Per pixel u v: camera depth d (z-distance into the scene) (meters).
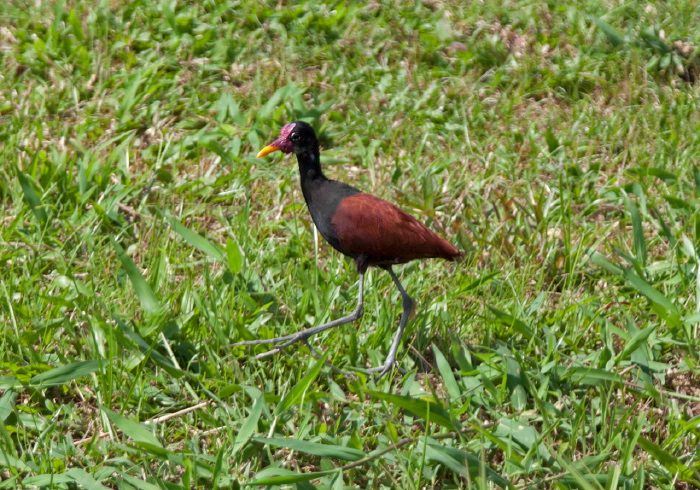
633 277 9.42
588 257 11.15
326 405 8.57
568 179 12.04
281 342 8.98
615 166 13.32
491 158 13.12
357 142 13.19
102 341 8.69
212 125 13.45
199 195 11.97
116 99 13.66
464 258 10.98
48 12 15.65
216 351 8.98
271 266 10.52
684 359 9.22
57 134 12.92
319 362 7.63
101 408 7.37
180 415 8.20
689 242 10.59
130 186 11.62
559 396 8.63
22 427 7.77
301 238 11.16
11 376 8.12
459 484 7.65
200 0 16.09
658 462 8.02
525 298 10.33
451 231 11.66
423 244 9.20
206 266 9.46
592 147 13.46
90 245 10.45
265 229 11.41
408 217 9.33
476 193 12.18
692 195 12.43
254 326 9.30
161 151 12.77
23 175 10.52
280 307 9.88
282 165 12.79
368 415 8.35
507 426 8.02
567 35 16.14
